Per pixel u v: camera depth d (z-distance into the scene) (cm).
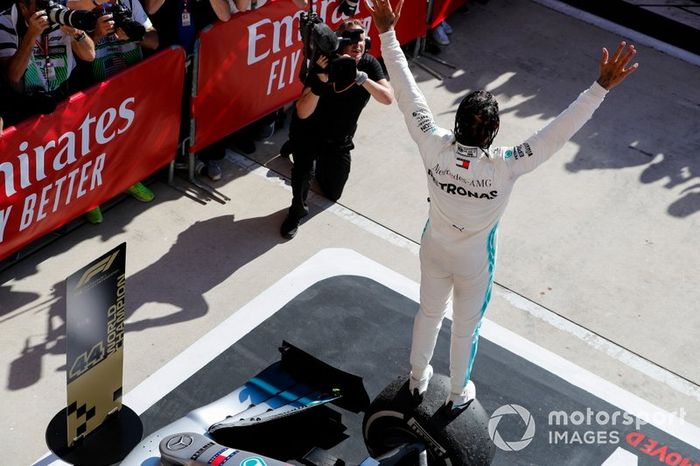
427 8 870
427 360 461
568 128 388
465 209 403
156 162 688
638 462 550
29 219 609
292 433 517
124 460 457
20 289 620
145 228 680
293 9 717
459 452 455
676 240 729
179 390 563
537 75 896
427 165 409
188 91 685
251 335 605
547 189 762
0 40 585
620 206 754
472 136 391
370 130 805
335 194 721
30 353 579
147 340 595
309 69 620
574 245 712
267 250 675
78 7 621
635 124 845
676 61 940
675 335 648
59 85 614
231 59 690
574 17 990
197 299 629
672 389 607
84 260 646
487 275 425
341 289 648
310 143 657
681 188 779
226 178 737
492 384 587
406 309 638
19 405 547
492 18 973
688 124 855
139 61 634
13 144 567
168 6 674
